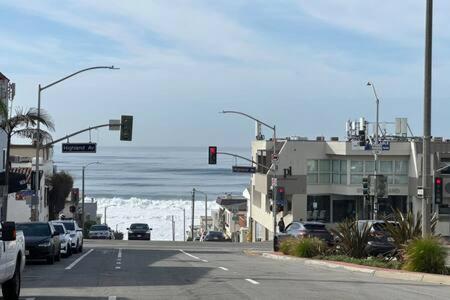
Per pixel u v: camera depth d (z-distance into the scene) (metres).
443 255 20.69
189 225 135.38
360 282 18.70
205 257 34.03
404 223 23.86
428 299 14.71
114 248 45.19
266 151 70.44
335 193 66.31
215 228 120.81
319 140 68.38
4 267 12.55
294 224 36.94
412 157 64.56
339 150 65.38
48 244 26.47
